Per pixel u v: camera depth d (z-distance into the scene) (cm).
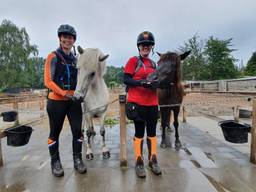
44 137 575
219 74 4219
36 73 3925
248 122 669
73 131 339
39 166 366
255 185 291
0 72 3438
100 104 395
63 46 322
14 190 287
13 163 381
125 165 356
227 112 1048
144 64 331
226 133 378
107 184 297
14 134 363
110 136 578
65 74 321
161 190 280
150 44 328
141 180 307
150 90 326
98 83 390
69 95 310
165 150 443
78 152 344
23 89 4012
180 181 303
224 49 4153
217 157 400
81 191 281
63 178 317
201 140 516
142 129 335
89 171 340
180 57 423
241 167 351
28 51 3622
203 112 1053
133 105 326
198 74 4206
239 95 445
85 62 322
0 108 1257
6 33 3572
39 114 1047
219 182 300
